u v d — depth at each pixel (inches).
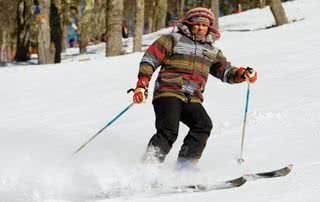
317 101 653.3
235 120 609.3
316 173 348.5
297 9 2282.2
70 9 2711.6
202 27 398.6
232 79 414.9
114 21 1678.2
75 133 645.9
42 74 1279.5
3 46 3676.2
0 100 1001.5
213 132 557.3
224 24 2442.2
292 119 573.0
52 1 2050.9
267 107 658.8
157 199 319.3
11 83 1190.9
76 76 1202.6
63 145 562.3
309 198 294.4
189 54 397.4
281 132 519.5
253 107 672.4
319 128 513.0
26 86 1136.2
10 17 3127.5
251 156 438.6
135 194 332.2
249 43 1338.6
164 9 3253.0
